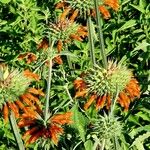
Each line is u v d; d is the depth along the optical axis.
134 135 0.95
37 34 1.25
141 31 1.12
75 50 1.16
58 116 0.83
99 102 0.84
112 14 1.21
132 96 0.85
